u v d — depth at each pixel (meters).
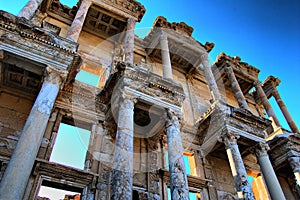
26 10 14.04
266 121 18.98
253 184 21.30
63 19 20.91
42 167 11.85
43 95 11.03
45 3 19.44
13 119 13.38
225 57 26.97
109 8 19.91
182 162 12.34
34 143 9.41
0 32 11.59
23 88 14.52
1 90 14.10
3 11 11.86
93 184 12.62
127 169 10.27
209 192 16.42
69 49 13.11
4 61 11.69
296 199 20.73
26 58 11.67
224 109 17.73
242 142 17.91
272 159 20.62
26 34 12.12
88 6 18.88
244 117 18.25
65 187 12.50
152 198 13.99
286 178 21.92
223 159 19.50
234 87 24.27
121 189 9.69
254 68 28.67
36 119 10.09
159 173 15.28
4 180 8.17
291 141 20.03
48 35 12.86
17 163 8.66
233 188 17.83
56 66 12.20
